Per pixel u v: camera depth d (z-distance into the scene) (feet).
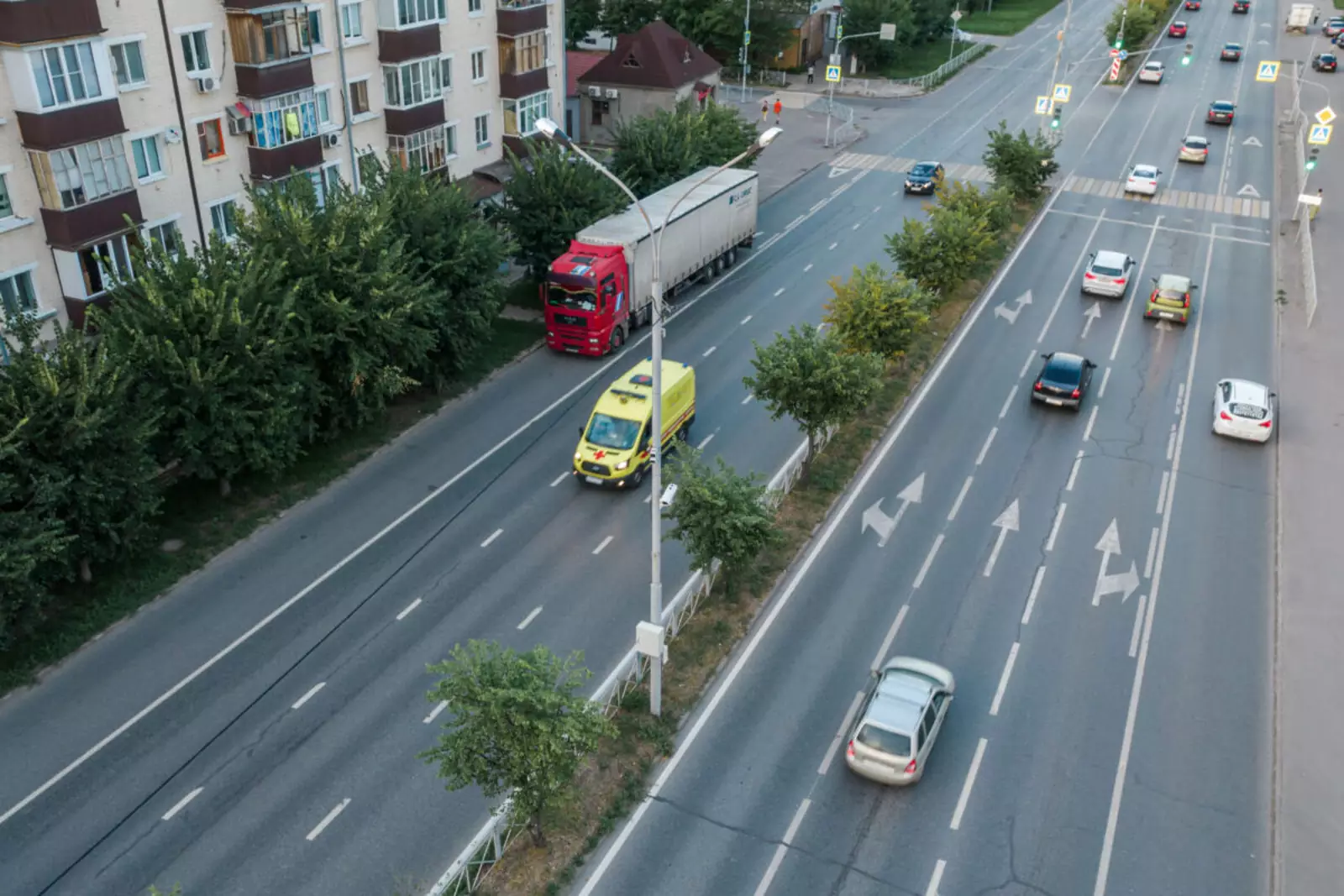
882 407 107.65
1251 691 70.28
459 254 101.04
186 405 77.30
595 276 112.78
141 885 55.42
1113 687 70.38
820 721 67.10
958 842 58.39
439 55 133.39
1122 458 99.35
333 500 91.40
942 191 146.92
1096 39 323.98
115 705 67.87
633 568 83.10
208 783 61.93
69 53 87.76
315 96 116.78
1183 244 156.87
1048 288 140.97
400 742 65.21
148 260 83.82
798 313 131.34
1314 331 127.65
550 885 54.54
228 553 83.61
